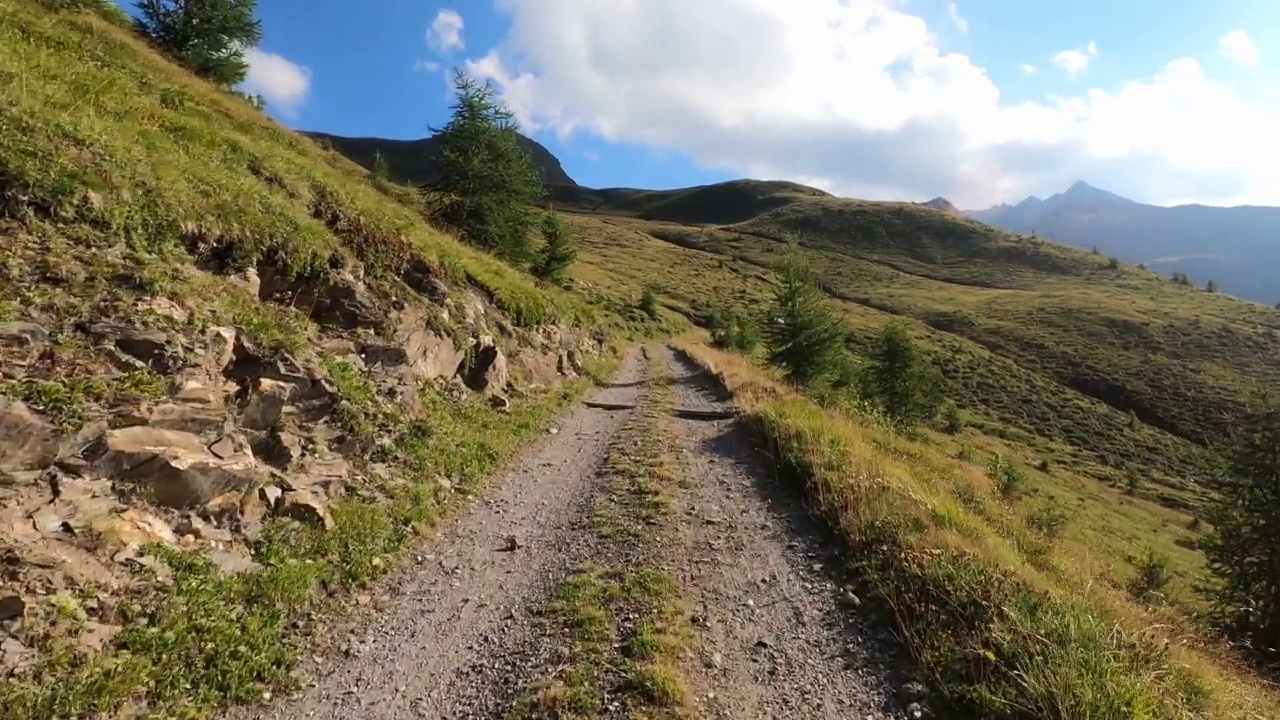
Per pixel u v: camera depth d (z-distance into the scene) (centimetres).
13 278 633
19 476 507
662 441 1407
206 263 898
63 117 855
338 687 523
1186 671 566
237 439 710
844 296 14675
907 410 4269
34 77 940
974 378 9012
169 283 779
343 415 909
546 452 1303
